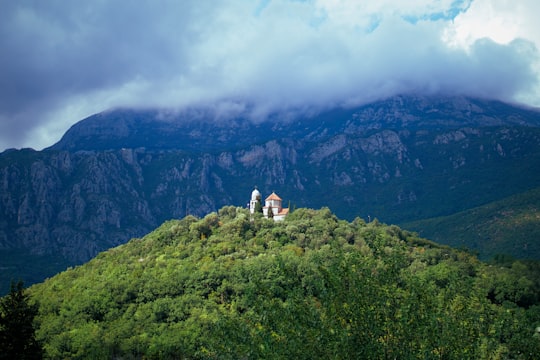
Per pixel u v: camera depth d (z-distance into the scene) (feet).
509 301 424.05
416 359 112.98
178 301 400.47
